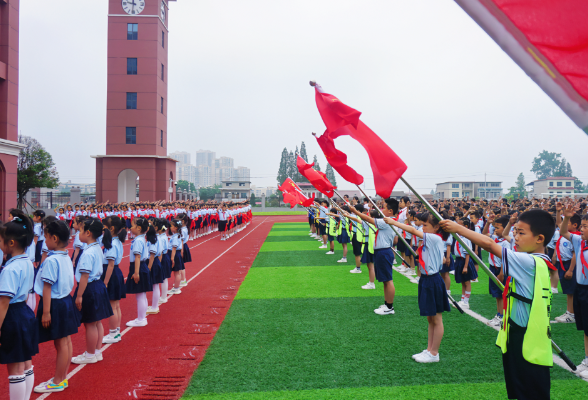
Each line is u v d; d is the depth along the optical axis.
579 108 1.32
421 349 4.73
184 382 3.99
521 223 2.54
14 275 3.27
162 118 33.00
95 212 19.41
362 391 3.68
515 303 2.44
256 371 4.17
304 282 8.82
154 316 6.38
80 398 3.69
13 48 17.83
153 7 31.08
